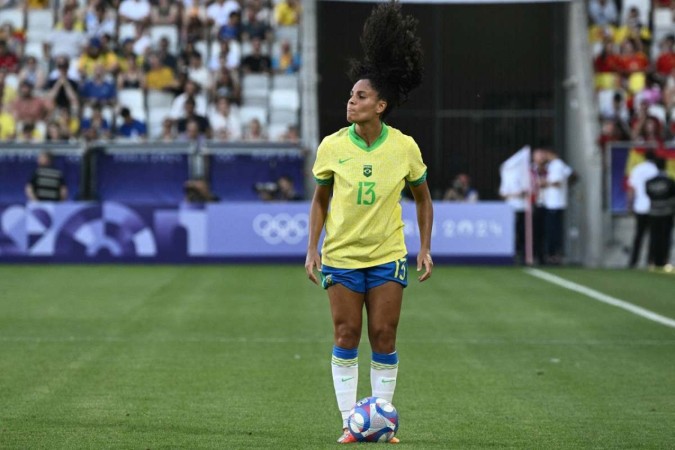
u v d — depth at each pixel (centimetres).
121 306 5222
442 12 8994
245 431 2642
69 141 8031
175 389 3244
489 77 9006
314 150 8188
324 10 9081
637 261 7844
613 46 8844
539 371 3631
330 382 3381
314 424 2739
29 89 8369
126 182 8169
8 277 6462
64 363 3694
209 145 7988
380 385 2511
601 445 2525
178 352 3953
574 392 3256
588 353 4012
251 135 8156
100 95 8431
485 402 3089
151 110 8450
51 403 2995
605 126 8225
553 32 8975
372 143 2452
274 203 7494
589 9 9019
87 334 4359
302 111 8450
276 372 3559
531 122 8988
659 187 7681
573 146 8625
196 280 6366
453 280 6506
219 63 8569
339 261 2445
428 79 8981
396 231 2459
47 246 7412
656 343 4253
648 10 9062
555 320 4891
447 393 3231
